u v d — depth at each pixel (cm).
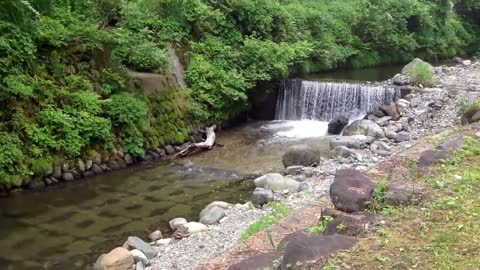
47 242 735
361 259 399
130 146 1120
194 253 645
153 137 1187
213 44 1521
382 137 1230
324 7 2480
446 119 1307
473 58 2938
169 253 657
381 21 2550
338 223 461
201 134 1334
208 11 1548
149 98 1231
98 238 750
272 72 1565
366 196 511
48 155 982
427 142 781
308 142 1311
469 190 531
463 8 3241
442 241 423
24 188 941
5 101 966
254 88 1562
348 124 1423
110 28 1316
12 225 795
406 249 414
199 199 912
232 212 789
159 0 1493
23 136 966
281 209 721
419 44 2769
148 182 1009
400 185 535
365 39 2520
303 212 584
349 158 1058
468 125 927
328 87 1588
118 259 616
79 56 1141
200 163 1138
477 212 477
